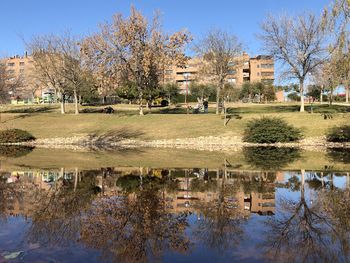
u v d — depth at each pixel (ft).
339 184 42.73
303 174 50.42
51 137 120.57
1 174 51.90
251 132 106.01
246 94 254.68
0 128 131.54
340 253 21.15
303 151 85.61
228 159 70.18
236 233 24.85
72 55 157.38
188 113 155.53
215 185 42.65
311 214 29.71
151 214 29.60
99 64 134.41
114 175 50.62
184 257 20.48
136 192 38.58
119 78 136.98
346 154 78.23
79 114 152.76
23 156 78.18
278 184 42.96
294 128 110.11
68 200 34.81
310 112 135.64
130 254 20.88
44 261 19.74
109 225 26.53
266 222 27.32
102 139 115.34
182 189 40.24
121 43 132.16
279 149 91.35
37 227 26.07
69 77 157.79
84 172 53.57
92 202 33.94
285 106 185.26
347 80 94.79
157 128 122.62
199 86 234.79
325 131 108.78
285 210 30.94
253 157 73.72
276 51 139.85
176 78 311.68
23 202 34.01
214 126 119.96
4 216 29.04
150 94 163.73
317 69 136.15
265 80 286.05
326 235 24.41
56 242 22.82
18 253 20.90
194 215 29.32
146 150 91.91
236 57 155.43
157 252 21.25
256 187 41.27
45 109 195.72
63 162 66.44
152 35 135.33
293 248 21.91
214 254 20.94
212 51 146.82
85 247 21.93
